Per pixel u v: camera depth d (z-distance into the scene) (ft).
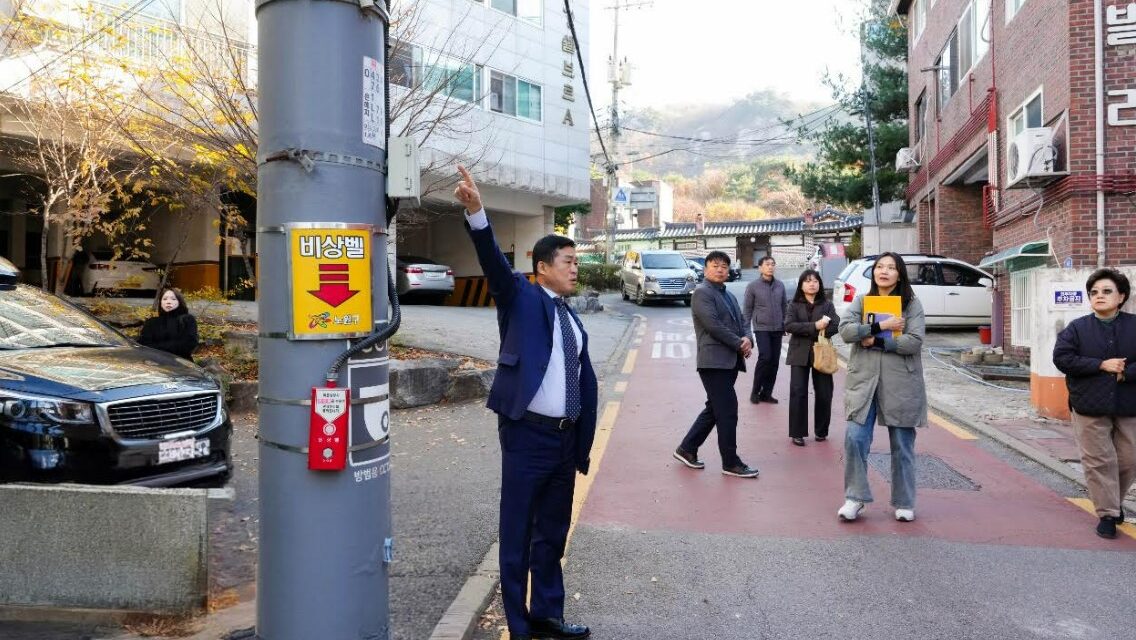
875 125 83.41
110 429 16.79
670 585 15.26
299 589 10.03
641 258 86.89
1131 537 17.69
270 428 10.21
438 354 39.65
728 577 15.62
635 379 39.81
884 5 84.02
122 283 58.59
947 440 26.68
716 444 26.81
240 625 12.78
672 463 24.32
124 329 37.63
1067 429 27.66
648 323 66.44
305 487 10.05
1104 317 17.84
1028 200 40.73
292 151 9.95
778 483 22.08
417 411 32.37
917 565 16.12
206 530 12.95
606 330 60.03
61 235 40.47
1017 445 25.40
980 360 41.60
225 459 19.24
